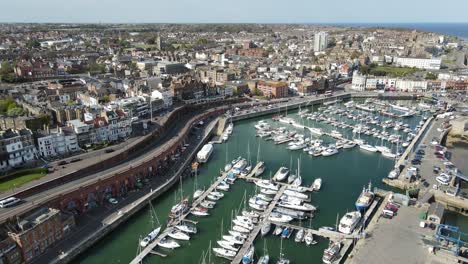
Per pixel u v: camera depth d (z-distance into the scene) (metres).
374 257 108.62
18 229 106.06
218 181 164.62
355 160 196.25
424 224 123.81
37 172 145.75
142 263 110.94
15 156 153.50
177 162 183.75
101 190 140.25
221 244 118.75
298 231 124.62
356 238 119.50
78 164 154.62
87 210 133.75
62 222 117.81
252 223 130.25
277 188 158.00
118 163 162.88
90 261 111.81
